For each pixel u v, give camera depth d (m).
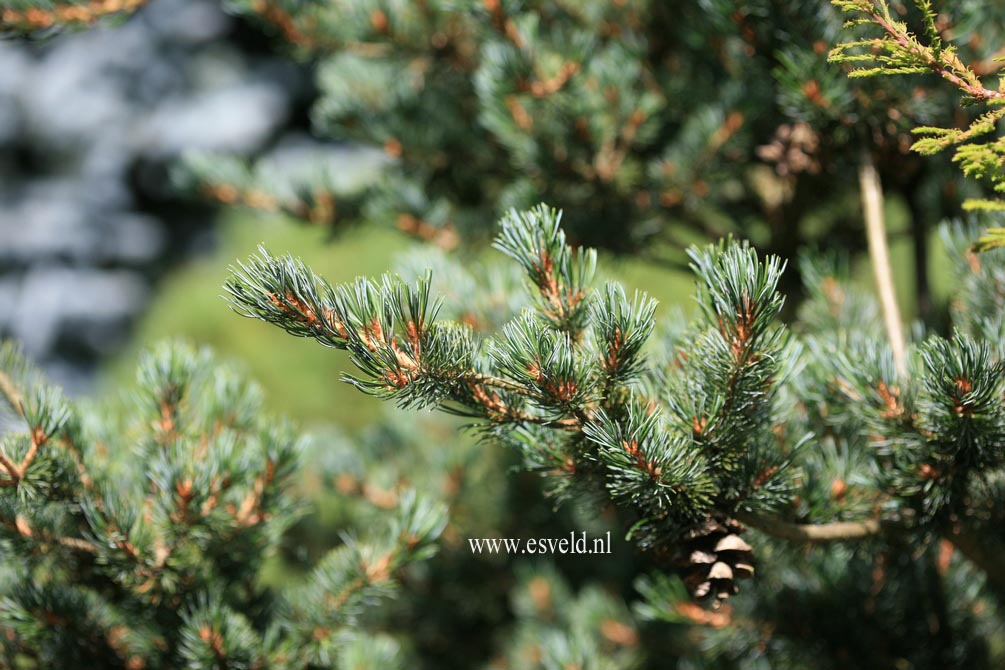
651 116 2.19
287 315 1.67
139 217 8.56
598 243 2.23
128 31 8.92
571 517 2.64
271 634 1.90
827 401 1.87
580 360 1.71
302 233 6.16
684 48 2.20
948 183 2.04
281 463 1.90
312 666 1.94
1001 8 1.98
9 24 2.10
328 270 5.77
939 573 2.00
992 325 1.85
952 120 1.96
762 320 1.71
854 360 1.83
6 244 8.05
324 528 2.57
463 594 2.79
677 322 1.88
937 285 3.03
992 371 1.74
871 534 1.83
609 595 2.71
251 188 2.63
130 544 1.84
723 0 1.98
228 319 5.78
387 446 2.68
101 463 1.91
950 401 1.75
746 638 2.00
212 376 1.99
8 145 8.52
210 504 1.86
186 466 1.86
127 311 7.95
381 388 1.69
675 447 1.73
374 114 2.41
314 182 2.61
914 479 1.80
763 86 2.10
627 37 2.21
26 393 1.89
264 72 9.12
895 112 1.97
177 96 8.88
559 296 1.74
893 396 1.80
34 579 1.88
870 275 2.56
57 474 1.84
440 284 2.02
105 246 8.20
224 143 8.55
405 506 1.96
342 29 2.30
